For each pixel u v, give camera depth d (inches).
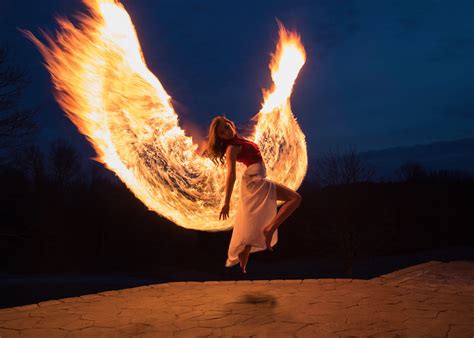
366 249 1049.5
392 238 1157.1
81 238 1440.7
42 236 1240.8
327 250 1334.9
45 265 1293.1
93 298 183.9
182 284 207.5
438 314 143.1
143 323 145.3
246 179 164.1
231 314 151.4
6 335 136.1
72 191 1435.8
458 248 1157.7
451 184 1309.1
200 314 153.3
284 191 164.2
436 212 1232.2
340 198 1043.9
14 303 778.8
